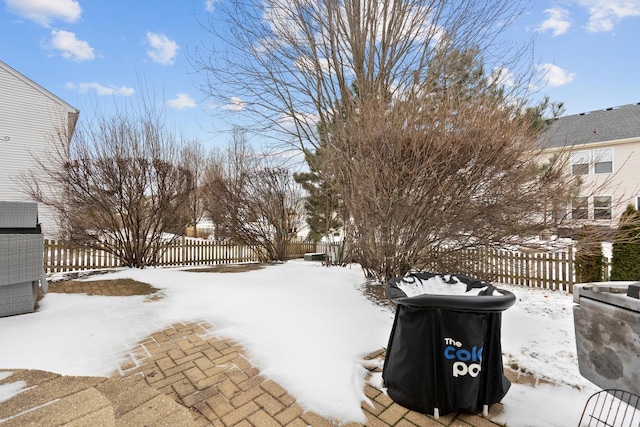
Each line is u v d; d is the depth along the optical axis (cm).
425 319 217
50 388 228
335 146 572
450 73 670
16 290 400
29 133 1412
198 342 330
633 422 203
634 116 1581
